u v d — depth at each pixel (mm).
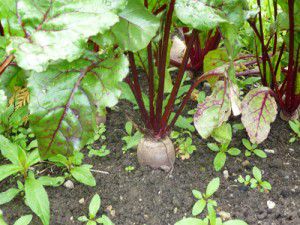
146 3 347
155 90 405
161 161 411
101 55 320
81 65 316
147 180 409
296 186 409
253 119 421
